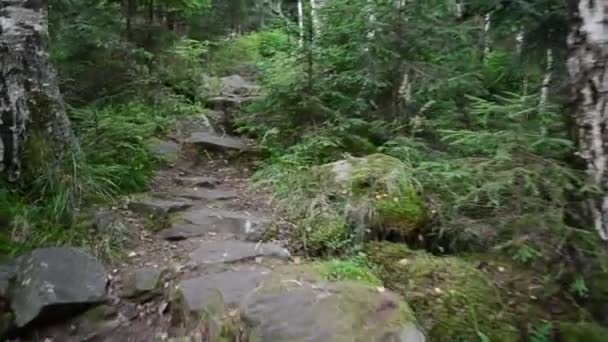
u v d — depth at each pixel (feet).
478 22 20.33
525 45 17.31
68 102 23.00
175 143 22.24
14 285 11.59
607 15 10.84
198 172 20.36
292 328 8.71
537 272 12.07
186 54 32.68
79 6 25.14
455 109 19.20
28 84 14.78
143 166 18.90
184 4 30.42
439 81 19.29
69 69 24.16
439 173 13.71
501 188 11.72
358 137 19.99
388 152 18.38
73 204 14.29
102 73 24.90
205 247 13.32
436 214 13.69
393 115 20.68
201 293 11.02
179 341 10.42
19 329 10.80
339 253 13.02
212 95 30.68
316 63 21.24
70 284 11.51
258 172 19.12
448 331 10.50
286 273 10.61
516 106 12.85
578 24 11.34
